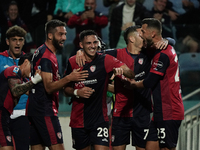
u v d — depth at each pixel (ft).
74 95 40.57
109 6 80.12
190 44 79.00
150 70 40.52
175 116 40.75
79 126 41.60
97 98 40.86
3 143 40.14
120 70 38.75
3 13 77.82
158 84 41.04
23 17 78.54
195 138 55.16
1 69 48.88
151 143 42.91
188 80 77.51
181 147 55.31
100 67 40.42
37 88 40.83
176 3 80.38
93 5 78.13
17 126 47.34
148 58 43.96
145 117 43.93
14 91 39.09
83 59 40.32
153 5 79.92
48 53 40.88
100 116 41.09
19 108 47.39
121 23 79.15
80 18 77.87
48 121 40.83
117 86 44.09
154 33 40.55
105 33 79.00
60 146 41.37
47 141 41.14
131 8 78.89
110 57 40.73
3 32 76.64
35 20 78.48
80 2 78.79
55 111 41.75
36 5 78.84
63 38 41.45
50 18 79.05
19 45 48.75
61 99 73.51
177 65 40.98
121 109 44.04
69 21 77.82
